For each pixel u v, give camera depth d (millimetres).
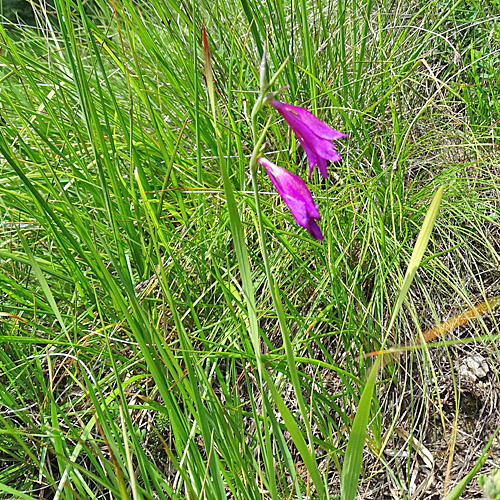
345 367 468
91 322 459
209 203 524
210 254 471
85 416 463
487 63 583
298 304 509
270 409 334
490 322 479
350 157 571
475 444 429
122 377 469
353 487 286
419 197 522
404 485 424
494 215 497
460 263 506
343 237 475
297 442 270
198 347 494
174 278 495
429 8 640
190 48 552
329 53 582
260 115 567
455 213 519
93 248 358
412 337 453
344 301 453
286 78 560
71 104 595
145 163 560
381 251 456
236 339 442
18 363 490
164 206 504
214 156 534
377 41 626
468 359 465
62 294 471
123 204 485
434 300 495
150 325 327
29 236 538
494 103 556
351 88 569
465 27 642
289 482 424
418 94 586
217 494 315
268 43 558
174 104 618
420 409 448
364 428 265
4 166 568
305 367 486
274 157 561
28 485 445
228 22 579
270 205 482
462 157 570
